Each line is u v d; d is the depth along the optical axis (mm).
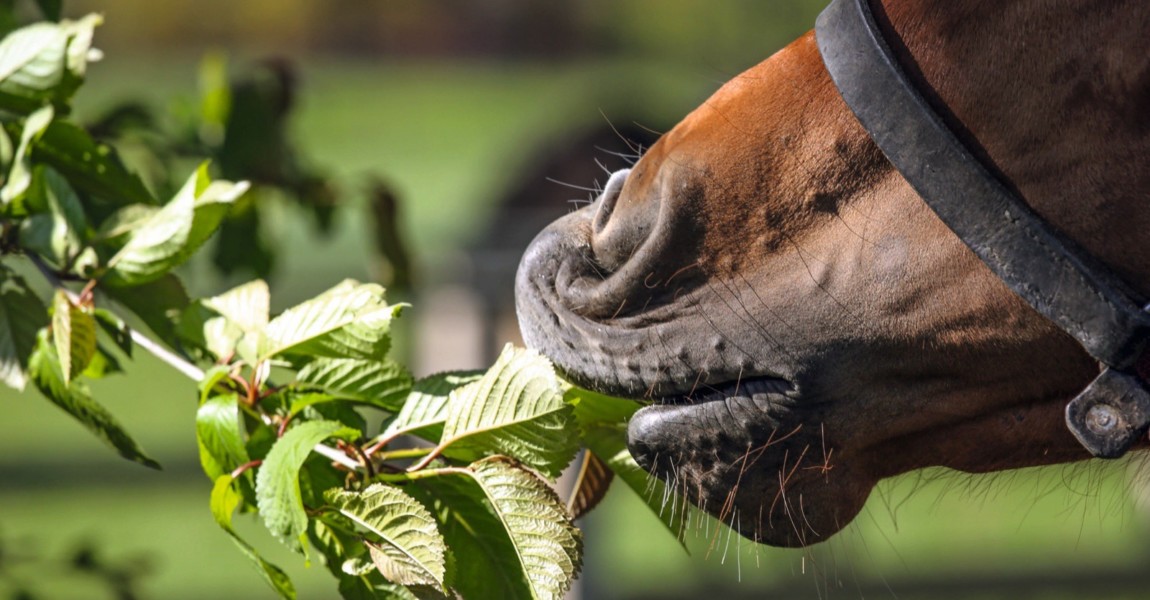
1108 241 2699
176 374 18141
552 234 3135
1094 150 2684
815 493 3025
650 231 2982
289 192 5293
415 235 22266
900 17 2811
